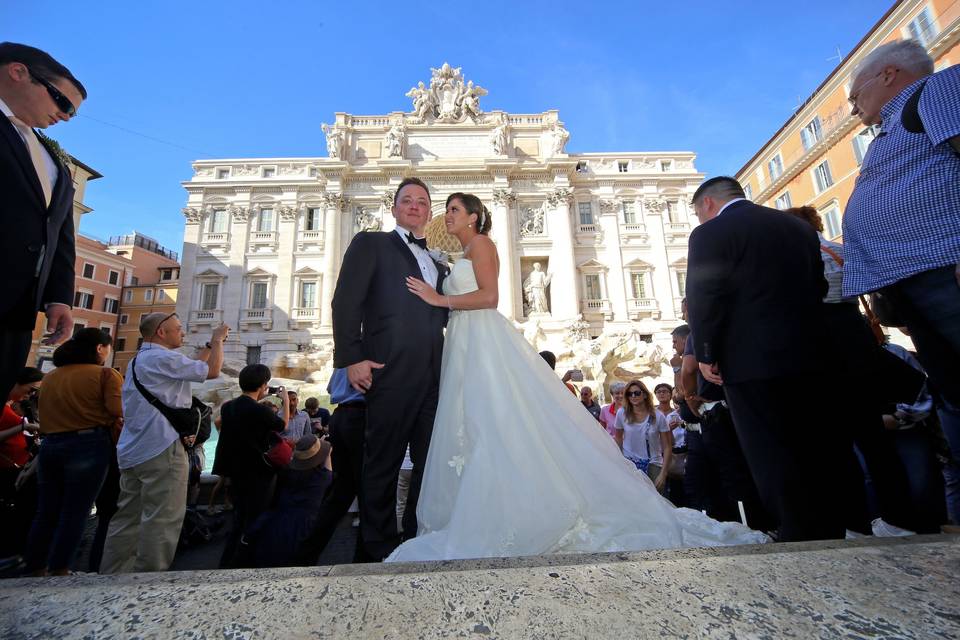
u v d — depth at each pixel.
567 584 1.23
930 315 2.01
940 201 1.93
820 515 2.27
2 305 2.00
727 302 2.60
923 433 3.72
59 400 3.72
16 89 2.25
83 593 1.17
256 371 4.79
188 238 33.03
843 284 2.39
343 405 3.59
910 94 2.12
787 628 1.03
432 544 2.29
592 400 9.09
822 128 25.47
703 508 4.99
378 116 35.16
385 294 2.95
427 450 3.04
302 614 1.08
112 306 41.25
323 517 3.55
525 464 2.45
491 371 2.76
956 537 1.49
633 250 34.03
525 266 33.38
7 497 4.81
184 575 1.29
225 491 7.45
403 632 1.02
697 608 1.11
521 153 34.81
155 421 3.81
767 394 2.39
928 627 1.01
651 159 36.41
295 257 32.88
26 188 2.14
